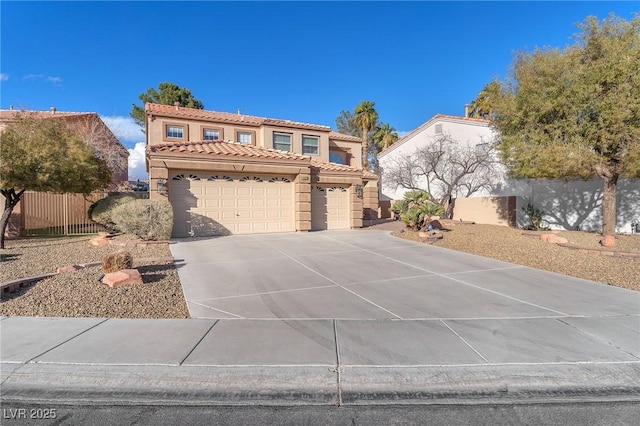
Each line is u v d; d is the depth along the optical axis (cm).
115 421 320
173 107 2333
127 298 637
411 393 364
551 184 1886
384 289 724
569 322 536
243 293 691
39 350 434
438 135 2764
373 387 371
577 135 1191
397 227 1956
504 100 1418
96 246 1173
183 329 507
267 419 324
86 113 2509
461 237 1393
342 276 830
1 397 356
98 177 1523
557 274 848
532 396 361
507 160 1509
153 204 1230
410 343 461
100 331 496
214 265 929
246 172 1547
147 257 981
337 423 318
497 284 761
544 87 1259
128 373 386
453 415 330
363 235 1531
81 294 644
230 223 1528
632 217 1576
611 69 1103
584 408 341
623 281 778
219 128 2205
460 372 391
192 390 367
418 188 2645
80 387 370
